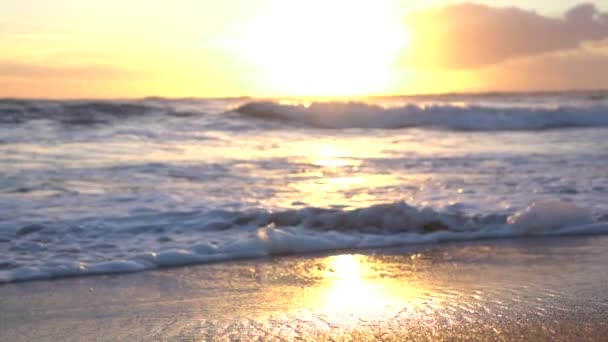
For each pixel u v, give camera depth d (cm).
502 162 940
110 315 331
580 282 380
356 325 300
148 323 314
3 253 462
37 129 1301
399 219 554
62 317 328
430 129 1573
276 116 1641
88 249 477
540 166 893
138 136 1239
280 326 302
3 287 391
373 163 935
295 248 495
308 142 1248
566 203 580
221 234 525
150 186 715
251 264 455
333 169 872
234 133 1371
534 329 287
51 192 667
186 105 1877
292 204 627
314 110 1631
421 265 445
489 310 319
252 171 843
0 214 564
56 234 512
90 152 995
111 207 602
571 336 277
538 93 4247
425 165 915
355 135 1425
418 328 293
